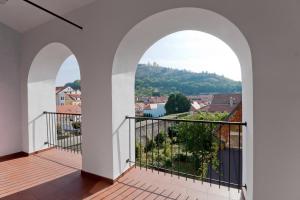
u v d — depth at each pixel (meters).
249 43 1.99
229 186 2.78
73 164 3.78
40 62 4.32
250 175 2.18
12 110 4.41
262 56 1.93
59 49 4.11
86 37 3.21
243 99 2.55
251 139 2.10
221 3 2.12
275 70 1.88
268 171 1.93
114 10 2.88
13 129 4.43
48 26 3.79
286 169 1.87
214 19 2.32
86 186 2.90
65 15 3.46
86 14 3.19
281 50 1.85
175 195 2.62
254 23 1.96
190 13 2.42
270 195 1.93
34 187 2.89
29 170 3.51
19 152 4.51
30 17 3.82
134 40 2.97
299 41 1.79
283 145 1.87
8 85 4.34
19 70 4.50
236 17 2.04
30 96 4.39
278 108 1.88
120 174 3.15
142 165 3.60
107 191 2.75
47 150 4.64
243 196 2.56
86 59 3.22
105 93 3.02
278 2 1.86
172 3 2.38
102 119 3.08
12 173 3.38
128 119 3.35
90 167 3.24
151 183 2.95
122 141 3.21
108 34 2.95
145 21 2.65
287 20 1.83
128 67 3.29
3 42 4.24
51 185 2.95
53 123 4.79
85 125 3.28
